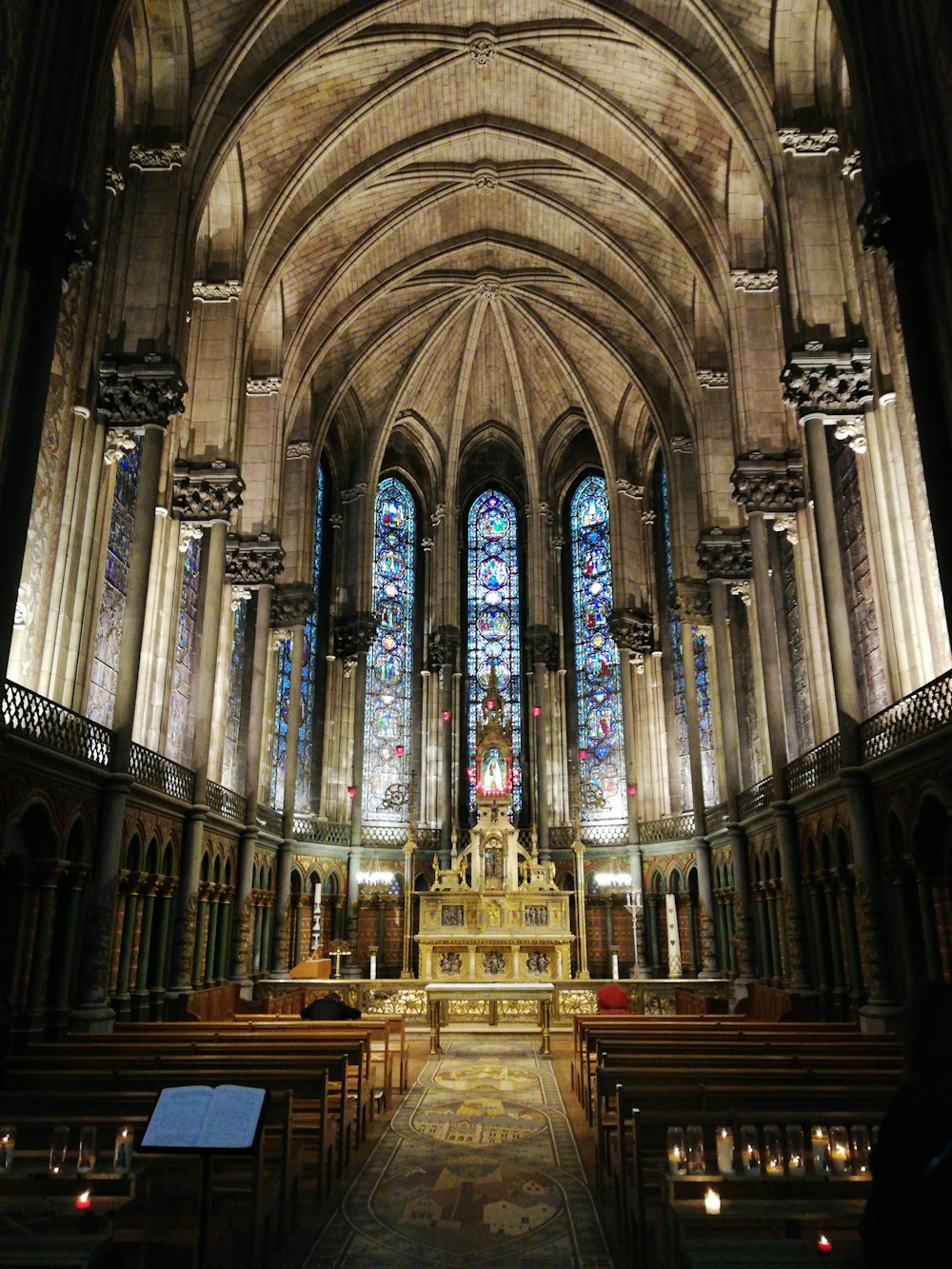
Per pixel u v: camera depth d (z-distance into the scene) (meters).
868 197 14.70
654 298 32.09
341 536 40.53
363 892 36.47
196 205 22.20
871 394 20.31
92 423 20.12
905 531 19.47
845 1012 19.84
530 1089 16.20
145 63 21.86
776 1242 5.04
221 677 28.89
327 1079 11.07
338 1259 7.86
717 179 27.19
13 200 13.57
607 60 26.38
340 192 29.47
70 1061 10.46
